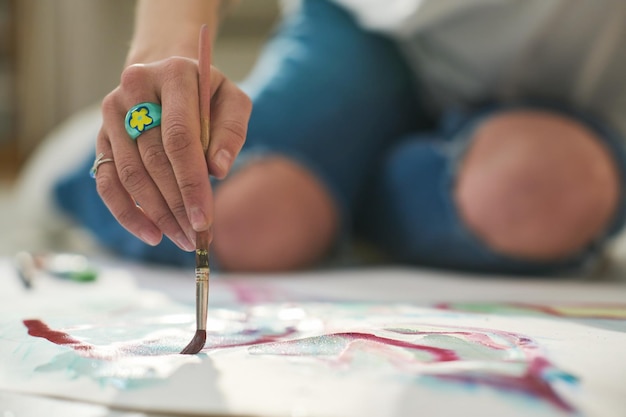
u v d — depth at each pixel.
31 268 0.87
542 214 0.92
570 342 0.50
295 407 0.40
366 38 1.14
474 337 0.50
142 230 0.54
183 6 0.63
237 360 0.46
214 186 1.00
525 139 0.94
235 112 0.54
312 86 1.10
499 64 1.06
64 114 3.69
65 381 0.44
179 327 0.56
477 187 0.95
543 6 0.96
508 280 0.94
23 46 3.66
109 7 3.60
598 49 0.99
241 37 3.31
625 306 0.67
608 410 0.40
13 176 3.53
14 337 0.52
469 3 0.99
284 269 1.02
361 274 0.99
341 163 1.12
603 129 1.01
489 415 0.39
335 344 0.49
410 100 1.19
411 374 0.43
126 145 0.53
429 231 1.01
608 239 0.99
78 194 1.25
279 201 1.00
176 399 0.41
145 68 0.54
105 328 0.55
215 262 0.99
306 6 1.19
